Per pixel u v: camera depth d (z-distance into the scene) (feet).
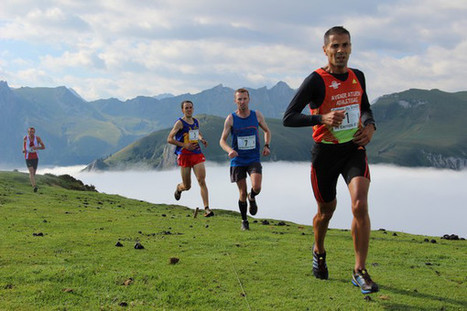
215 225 41.93
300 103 18.89
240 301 17.74
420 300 18.20
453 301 18.17
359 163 18.52
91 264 22.56
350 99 18.83
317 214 20.56
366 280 17.83
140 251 26.37
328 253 27.91
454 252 29.68
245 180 39.34
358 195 17.87
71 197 75.00
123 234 33.06
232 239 31.53
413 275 22.68
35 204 57.36
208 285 19.75
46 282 19.17
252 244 29.73
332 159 19.13
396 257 27.55
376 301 18.02
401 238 37.88
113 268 21.98
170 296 18.12
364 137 18.53
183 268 22.50
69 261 23.16
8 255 23.98
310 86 18.83
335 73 18.94
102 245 27.81
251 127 38.86
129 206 69.67
